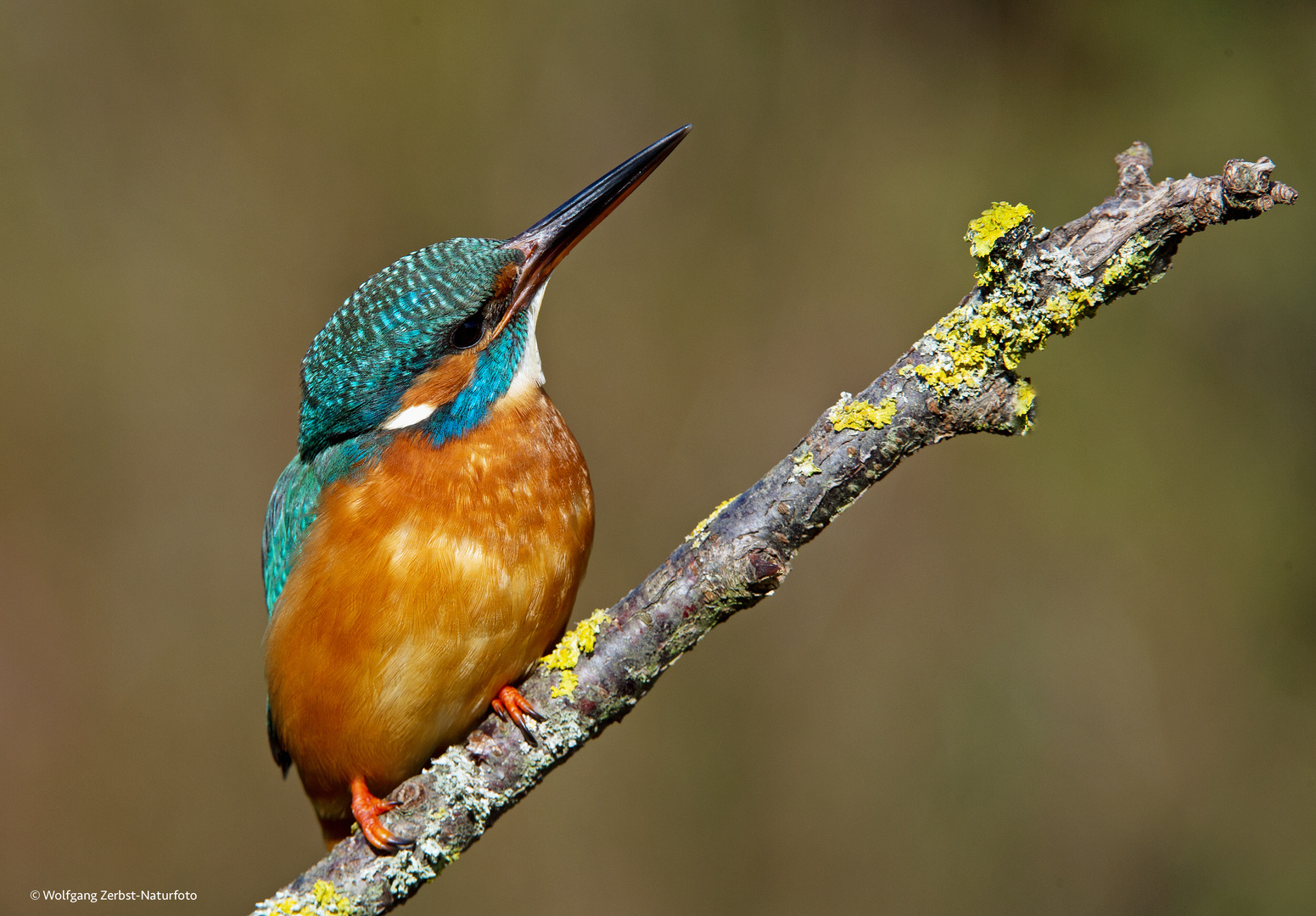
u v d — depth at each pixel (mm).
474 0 13109
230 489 12508
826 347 13328
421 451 5445
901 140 14094
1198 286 13203
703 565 4543
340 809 6332
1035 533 12617
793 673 12086
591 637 4809
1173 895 11492
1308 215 13180
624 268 13195
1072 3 14336
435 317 5625
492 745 4871
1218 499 12672
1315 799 11648
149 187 12812
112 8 12820
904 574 12469
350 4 13016
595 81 13281
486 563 5211
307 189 12953
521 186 13133
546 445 5586
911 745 11906
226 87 12953
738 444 12992
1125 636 12312
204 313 12695
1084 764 11969
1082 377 13039
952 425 4180
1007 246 3965
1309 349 12883
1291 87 13836
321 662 5336
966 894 11422
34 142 12633
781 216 13633
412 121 13008
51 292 12438
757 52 13703
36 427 12141
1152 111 14180
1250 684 12148
